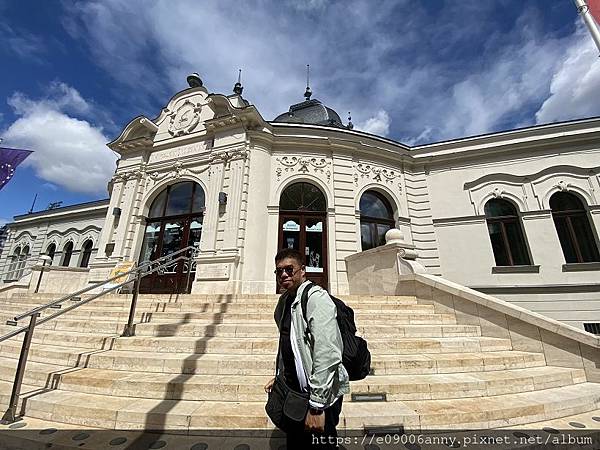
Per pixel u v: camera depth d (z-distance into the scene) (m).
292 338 1.94
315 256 10.23
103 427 3.01
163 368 3.98
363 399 3.40
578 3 5.82
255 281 9.28
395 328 5.21
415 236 11.45
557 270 9.68
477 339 5.05
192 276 9.91
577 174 10.30
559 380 4.13
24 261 16.80
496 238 10.87
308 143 11.02
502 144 11.27
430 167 12.11
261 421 2.93
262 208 10.06
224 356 4.23
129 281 5.21
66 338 5.03
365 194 11.45
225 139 10.68
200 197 10.89
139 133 12.59
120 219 11.16
